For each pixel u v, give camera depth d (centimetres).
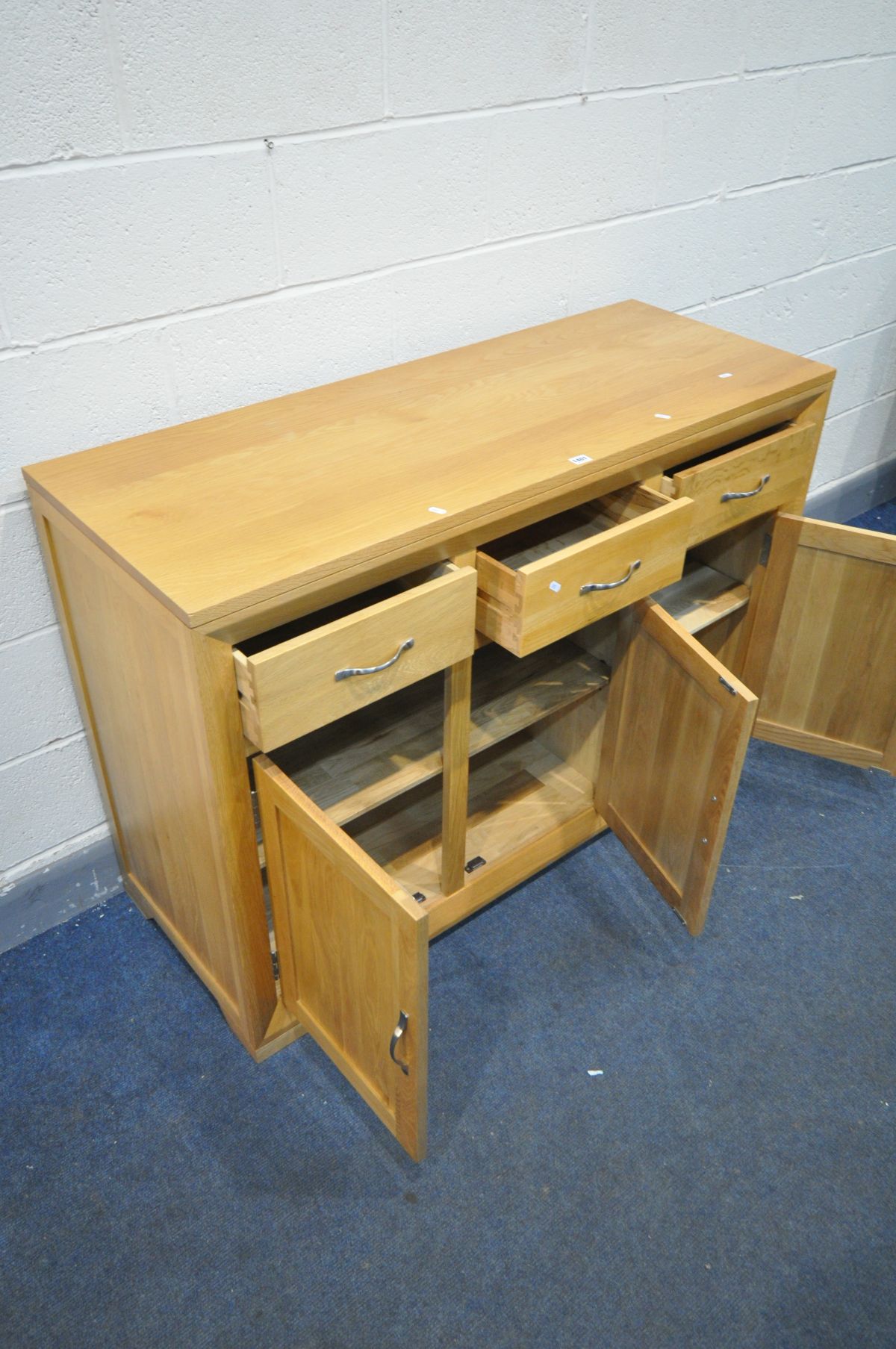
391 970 122
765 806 204
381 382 164
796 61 200
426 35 151
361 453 143
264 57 137
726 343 180
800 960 175
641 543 146
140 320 144
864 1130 151
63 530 134
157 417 152
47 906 177
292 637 142
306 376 166
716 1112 153
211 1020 165
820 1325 130
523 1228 139
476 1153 147
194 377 153
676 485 158
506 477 137
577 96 173
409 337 176
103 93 127
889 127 226
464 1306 131
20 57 119
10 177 125
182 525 126
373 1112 153
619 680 169
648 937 178
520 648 140
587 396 160
